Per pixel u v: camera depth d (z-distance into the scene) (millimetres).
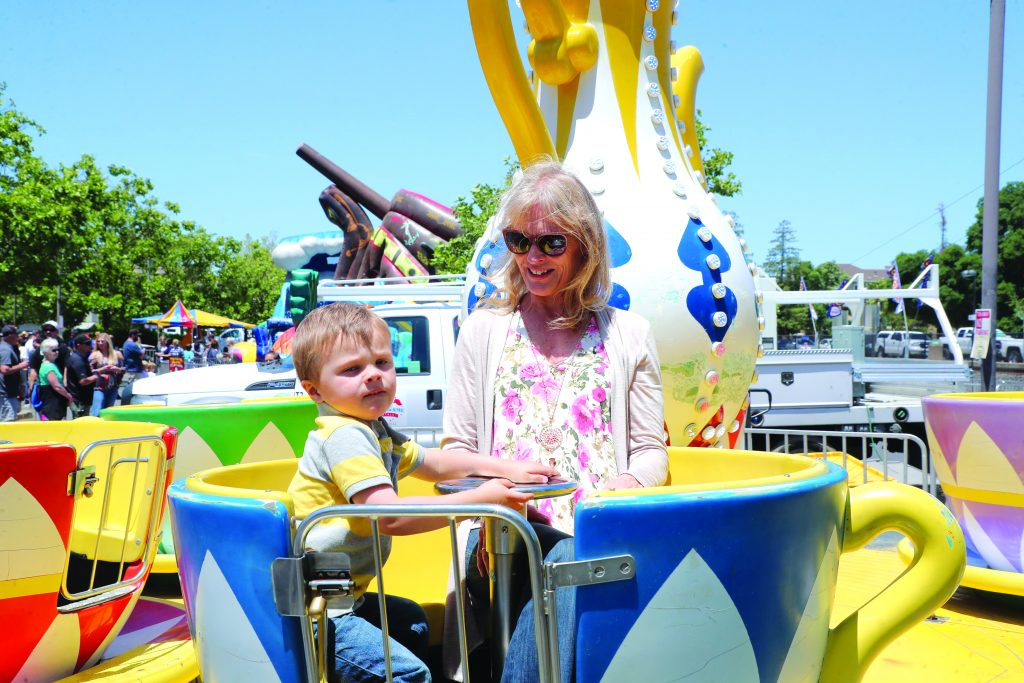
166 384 8969
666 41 3967
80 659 2727
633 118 3750
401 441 2342
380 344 2191
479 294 3625
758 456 2625
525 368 2482
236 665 1836
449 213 18828
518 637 1896
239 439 3848
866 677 2686
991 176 12125
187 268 60969
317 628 1865
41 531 2506
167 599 3701
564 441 2393
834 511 1826
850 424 9617
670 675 1643
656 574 1615
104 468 3496
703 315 3520
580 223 2432
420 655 2309
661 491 1630
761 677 1701
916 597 1936
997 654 2869
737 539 1635
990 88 12016
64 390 13914
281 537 1742
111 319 43031
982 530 3480
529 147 3570
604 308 2549
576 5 3766
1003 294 52812
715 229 3709
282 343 9375
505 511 1656
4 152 29656
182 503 1909
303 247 24094
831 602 1871
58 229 29891
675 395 3553
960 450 3488
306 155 21172
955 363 12102
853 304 16203
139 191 44250
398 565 3293
